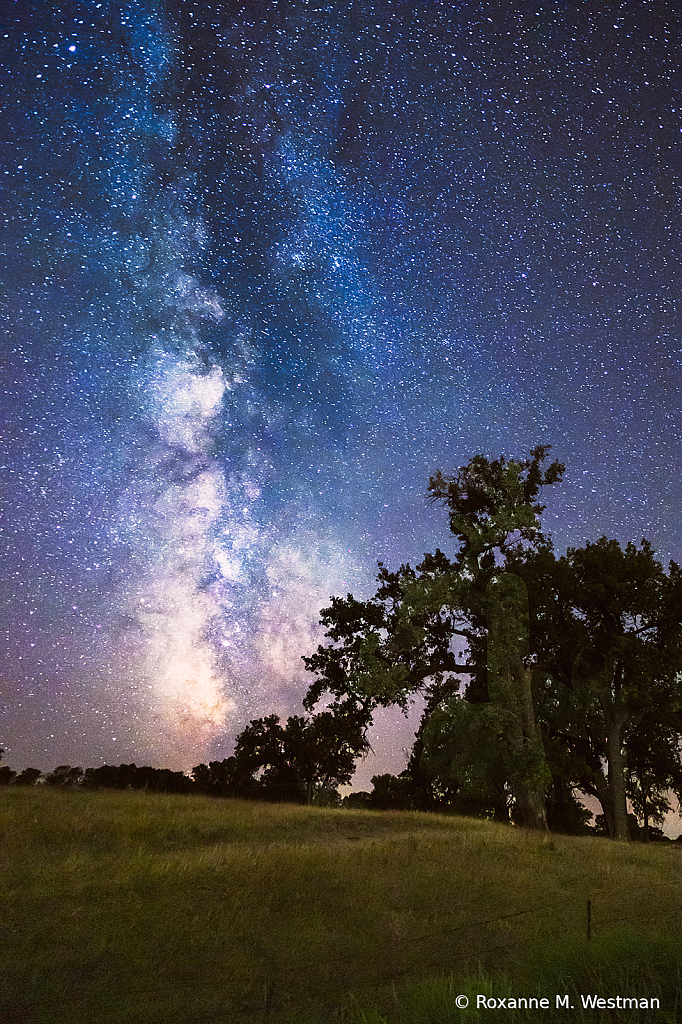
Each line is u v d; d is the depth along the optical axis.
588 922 8.73
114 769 38.16
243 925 10.05
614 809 33.88
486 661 33.19
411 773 38.97
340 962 8.52
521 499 35.94
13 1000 7.18
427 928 10.16
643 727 36.12
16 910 10.16
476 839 20.38
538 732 32.66
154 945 9.00
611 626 36.00
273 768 42.31
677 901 11.73
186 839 17.75
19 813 18.12
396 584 37.50
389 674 33.91
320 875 13.49
